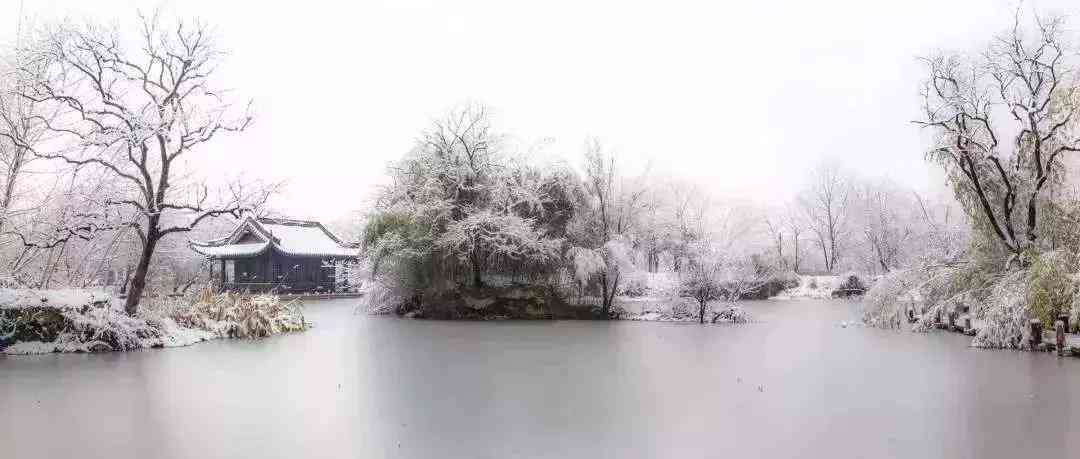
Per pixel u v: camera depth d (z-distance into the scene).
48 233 22.58
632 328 29.00
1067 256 20.16
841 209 79.00
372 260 37.34
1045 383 14.82
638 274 35.31
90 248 25.81
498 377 16.28
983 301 24.25
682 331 27.58
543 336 25.80
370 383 15.45
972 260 24.94
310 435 10.84
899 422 11.52
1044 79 23.14
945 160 25.08
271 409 12.73
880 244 67.12
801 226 82.31
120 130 21.25
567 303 34.81
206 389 14.71
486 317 33.88
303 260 60.94
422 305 35.59
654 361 18.89
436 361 19.06
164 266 33.22
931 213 62.16
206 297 26.58
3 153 22.72
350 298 58.91
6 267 23.62
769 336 25.50
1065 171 23.27
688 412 12.41
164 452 9.94
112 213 24.20
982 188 24.55
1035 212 23.44
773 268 58.69
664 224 37.91
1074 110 21.88
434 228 34.78
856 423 11.48
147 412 12.45
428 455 9.76
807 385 15.08
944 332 26.45
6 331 20.00
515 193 35.38
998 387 14.45
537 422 11.66
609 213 36.19
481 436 10.77
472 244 33.88
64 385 15.20
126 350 21.02
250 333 25.59
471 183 36.28
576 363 18.61
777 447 10.06
